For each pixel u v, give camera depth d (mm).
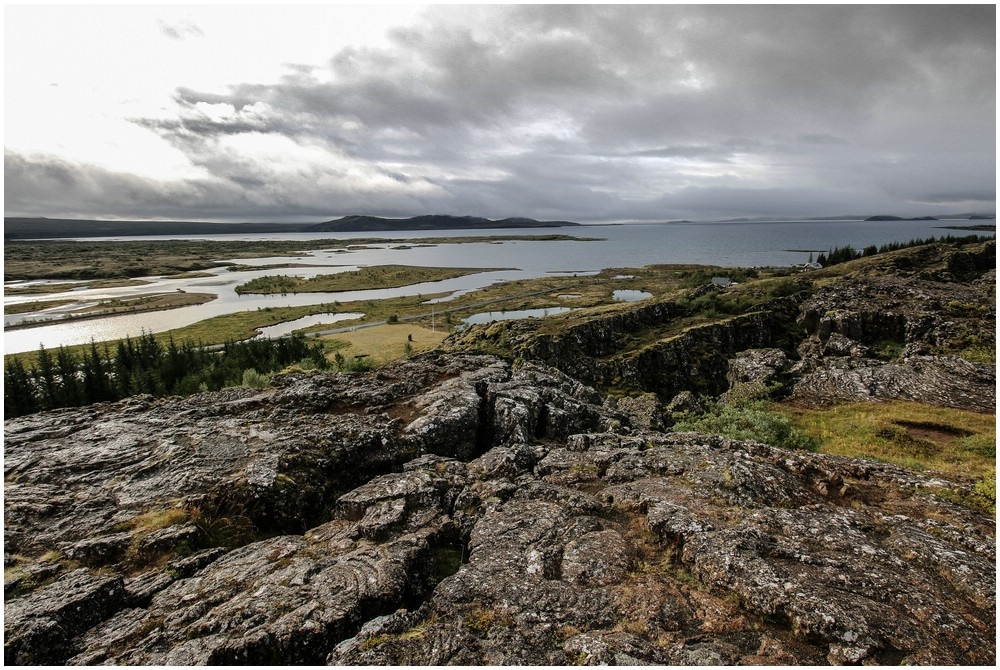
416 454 27891
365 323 171875
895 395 49969
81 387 77625
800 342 94312
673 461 23172
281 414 31109
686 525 17516
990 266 132125
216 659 13273
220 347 132375
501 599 15180
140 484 23141
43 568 17703
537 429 31141
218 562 18172
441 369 38938
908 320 75938
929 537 16688
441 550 19438
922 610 13578
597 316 109188
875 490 20734
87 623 15492
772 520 17781
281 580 16547
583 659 12586
